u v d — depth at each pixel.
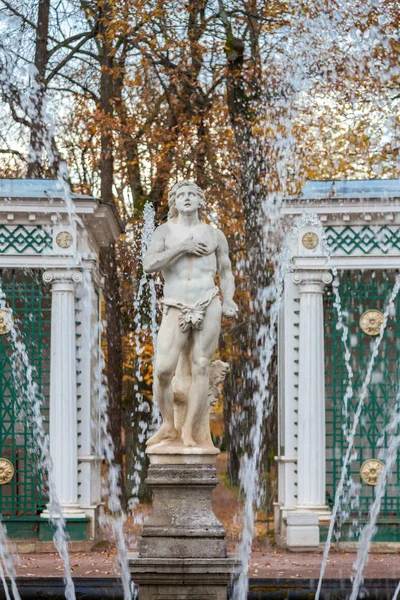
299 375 29.12
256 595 17.81
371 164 38.69
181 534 16.22
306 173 37.78
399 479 29.12
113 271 37.62
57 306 29.16
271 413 37.50
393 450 29.30
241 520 36.31
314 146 38.22
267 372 35.75
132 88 40.09
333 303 29.92
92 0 38.66
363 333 29.58
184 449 16.48
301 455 28.83
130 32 37.06
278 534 30.02
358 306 30.31
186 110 39.12
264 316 36.03
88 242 29.84
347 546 28.50
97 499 30.39
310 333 29.00
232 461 42.97
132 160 39.94
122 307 41.34
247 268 37.19
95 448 30.22
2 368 29.59
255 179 36.56
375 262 28.97
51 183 29.67
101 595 17.59
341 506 29.09
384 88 38.06
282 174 36.69
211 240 17.20
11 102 38.97
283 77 37.25
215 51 37.97
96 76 40.91
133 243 39.56
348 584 18.34
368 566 24.14
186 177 38.94
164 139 38.19
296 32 37.28
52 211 29.02
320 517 28.34
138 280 39.72
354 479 29.98
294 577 19.95
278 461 30.20
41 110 38.75
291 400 29.41
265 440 37.62
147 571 15.79
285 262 29.66
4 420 29.55
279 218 31.03
